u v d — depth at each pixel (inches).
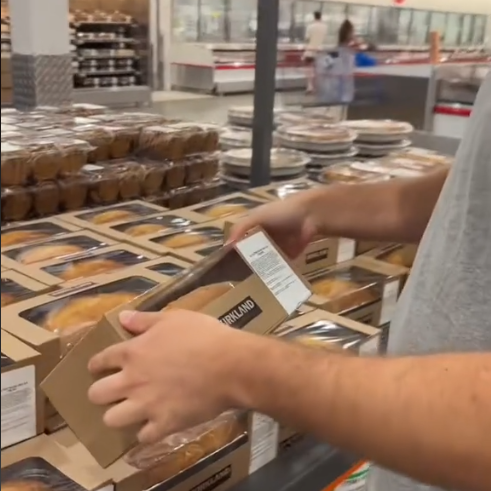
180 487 40.1
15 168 58.2
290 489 44.3
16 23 60.9
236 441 43.1
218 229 60.0
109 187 65.8
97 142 67.1
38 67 63.9
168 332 27.5
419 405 24.0
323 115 95.0
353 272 58.6
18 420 37.3
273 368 26.0
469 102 102.3
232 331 27.4
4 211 58.2
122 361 27.8
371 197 44.4
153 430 27.1
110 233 58.2
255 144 75.5
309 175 79.9
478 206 30.5
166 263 52.1
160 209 65.3
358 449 25.1
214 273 34.1
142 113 76.5
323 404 25.2
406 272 59.6
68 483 35.9
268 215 43.3
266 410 26.4
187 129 71.9
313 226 43.9
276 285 34.3
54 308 43.0
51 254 52.7
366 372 25.3
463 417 23.3
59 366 30.9
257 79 74.0
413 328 33.9
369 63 103.7
